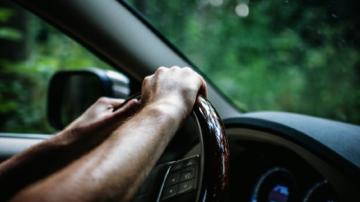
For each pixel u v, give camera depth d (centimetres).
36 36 780
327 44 764
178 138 141
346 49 747
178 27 941
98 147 58
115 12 155
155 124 63
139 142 59
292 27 880
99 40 153
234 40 986
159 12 836
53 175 53
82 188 51
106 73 168
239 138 134
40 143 77
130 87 171
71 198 50
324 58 783
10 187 72
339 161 107
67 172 53
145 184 94
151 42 164
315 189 121
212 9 1041
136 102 77
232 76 946
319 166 111
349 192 105
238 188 141
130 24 159
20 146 151
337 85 758
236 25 990
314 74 805
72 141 76
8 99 621
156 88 75
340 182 107
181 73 79
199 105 81
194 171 92
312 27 795
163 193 92
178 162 94
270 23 949
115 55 157
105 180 52
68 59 756
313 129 119
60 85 190
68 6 144
